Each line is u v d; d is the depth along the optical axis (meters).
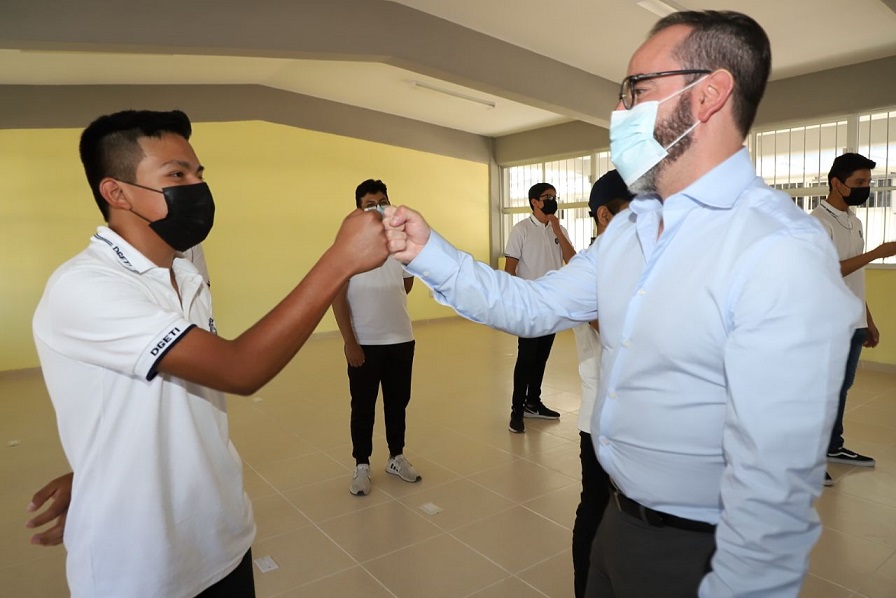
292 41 3.99
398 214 1.14
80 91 5.48
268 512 2.73
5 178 5.91
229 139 7.29
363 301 2.90
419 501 2.81
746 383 0.74
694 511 0.90
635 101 0.92
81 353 0.95
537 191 4.06
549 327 1.21
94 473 1.00
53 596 2.12
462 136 9.30
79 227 6.29
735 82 0.86
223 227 7.30
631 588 0.97
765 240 0.76
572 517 2.62
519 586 2.12
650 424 0.90
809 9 4.12
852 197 3.02
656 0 4.12
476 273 1.15
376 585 2.14
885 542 2.33
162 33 3.57
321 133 7.95
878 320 5.48
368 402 2.95
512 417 3.78
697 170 0.89
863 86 5.33
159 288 1.08
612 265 1.04
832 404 0.72
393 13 4.40
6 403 4.91
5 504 2.92
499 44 5.05
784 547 0.73
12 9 3.20
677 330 0.85
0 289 5.93
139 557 1.01
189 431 1.08
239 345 0.94
